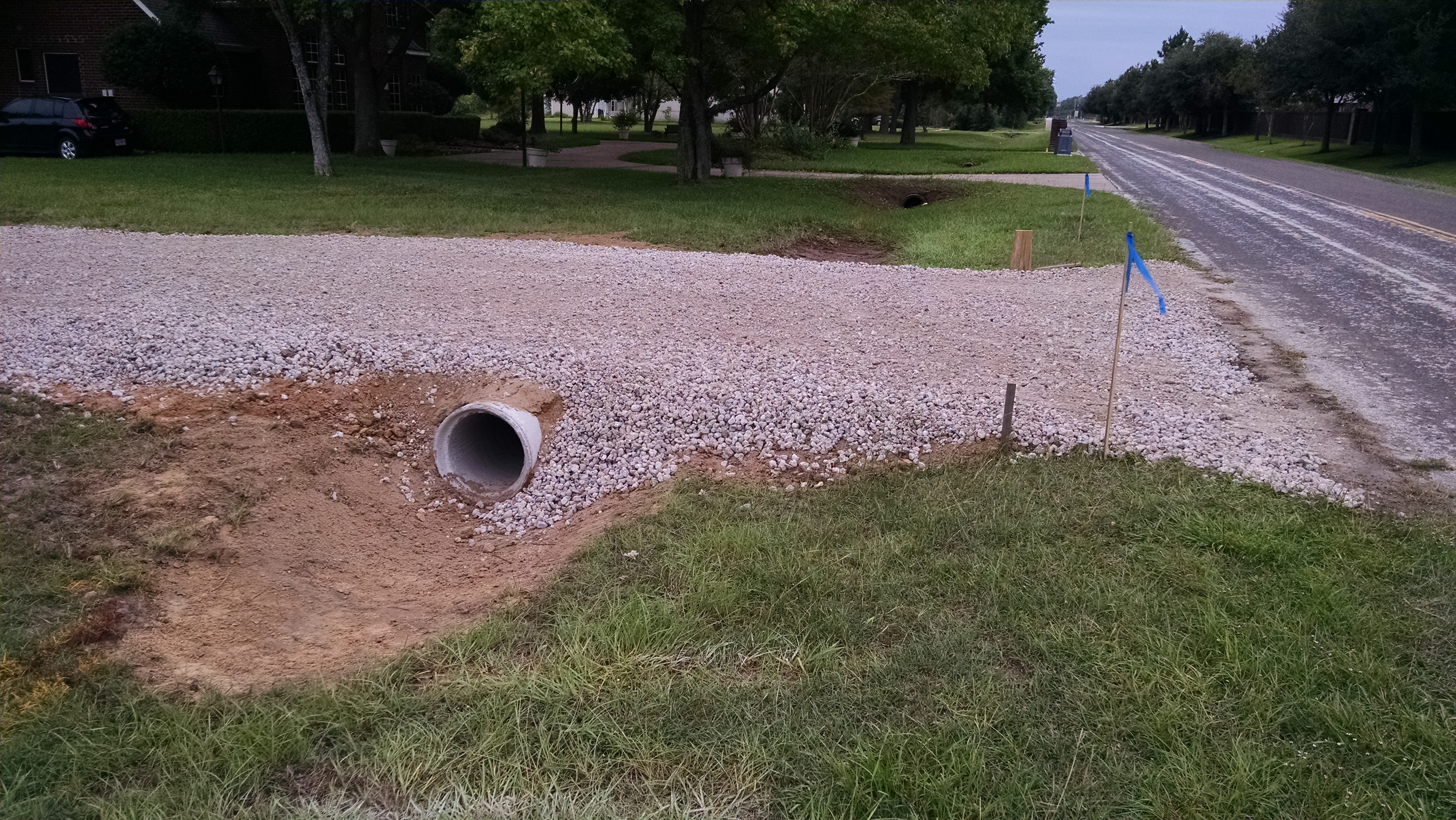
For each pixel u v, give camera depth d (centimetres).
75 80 2806
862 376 707
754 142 3384
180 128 2594
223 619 426
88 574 434
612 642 381
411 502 572
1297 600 413
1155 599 413
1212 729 335
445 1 2489
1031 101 5150
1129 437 610
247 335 709
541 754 322
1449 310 1045
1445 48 3173
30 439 542
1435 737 325
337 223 1370
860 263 1323
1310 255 1423
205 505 495
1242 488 535
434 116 3372
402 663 379
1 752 324
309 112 1958
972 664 369
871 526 491
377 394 658
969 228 1706
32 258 995
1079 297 1052
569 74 1998
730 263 1191
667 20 1747
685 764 318
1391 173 3189
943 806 298
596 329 802
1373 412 685
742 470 569
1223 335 897
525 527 548
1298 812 300
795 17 1873
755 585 427
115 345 675
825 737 330
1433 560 452
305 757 324
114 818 297
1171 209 2030
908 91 4694
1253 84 5272
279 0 1878
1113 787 309
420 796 306
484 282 974
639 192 1972
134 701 356
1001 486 534
